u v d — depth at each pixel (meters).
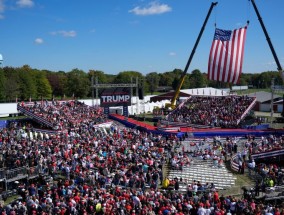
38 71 143.62
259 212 23.66
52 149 36.75
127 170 33.84
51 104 69.12
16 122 60.22
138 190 28.03
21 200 25.88
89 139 44.22
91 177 30.38
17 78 118.88
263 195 31.20
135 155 37.97
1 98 107.44
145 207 22.44
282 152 42.41
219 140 49.91
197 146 46.56
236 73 57.06
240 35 56.62
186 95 112.75
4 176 29.42
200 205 23.84
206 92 126.12
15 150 35.59
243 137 55.09
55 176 32.31
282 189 31.16
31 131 50.72
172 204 24.23
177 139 51.00
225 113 68.62
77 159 34.56
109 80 185.25
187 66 75.56
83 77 141.38
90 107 74.44
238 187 34.75
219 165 39.81
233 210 25.27
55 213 22.45
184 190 32.84
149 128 60.59
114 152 38.97
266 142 48.22
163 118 72.75
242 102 73.62
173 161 39.09
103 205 23.05
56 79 148.62
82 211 22.62
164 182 33.22
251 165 38.47
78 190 25.89
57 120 57.84
